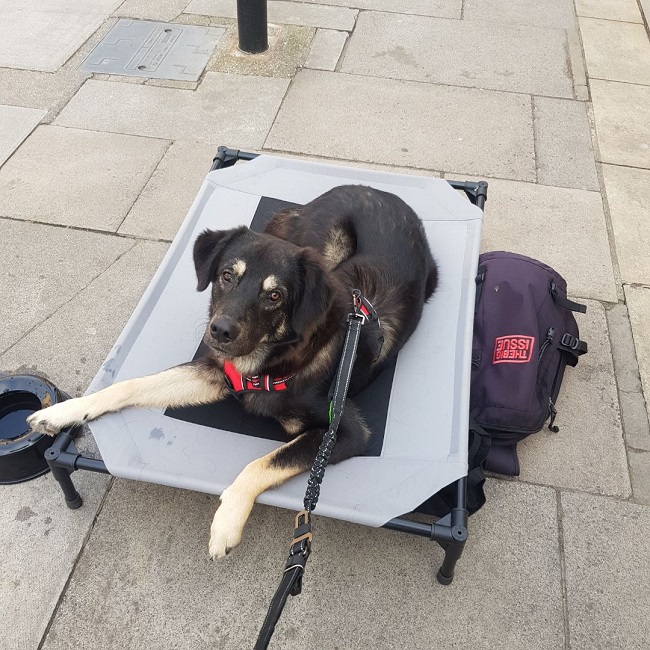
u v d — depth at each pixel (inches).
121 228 153.3
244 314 88.6
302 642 90.4
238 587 95.7
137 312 115.6
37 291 137.9
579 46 227.1
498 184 170.9
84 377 122.6
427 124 189.3
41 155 171.6
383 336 106.1
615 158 181.5
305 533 76.6
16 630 90.0
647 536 103.9
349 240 118.3
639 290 145.3
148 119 185.3
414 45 222.2
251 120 186.7
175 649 89.1
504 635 92.2
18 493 104.7
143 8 231.9
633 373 128.5
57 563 97.0
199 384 103.8
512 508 106.9
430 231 135.0
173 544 100.0
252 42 208.2
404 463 94.7
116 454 93.6
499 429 109.5
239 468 94.9
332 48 217.5
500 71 212.4
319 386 97.8
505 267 127.4
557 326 122.1
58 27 220.1
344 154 177.3
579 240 156.7
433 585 97.0
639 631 93.2
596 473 112.1
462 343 112.5
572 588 97.4
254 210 137.4
